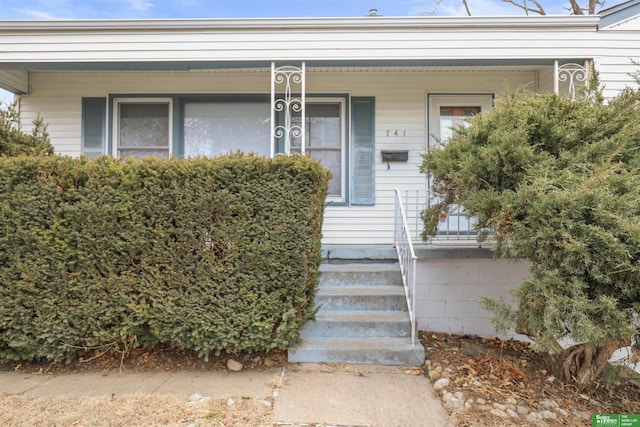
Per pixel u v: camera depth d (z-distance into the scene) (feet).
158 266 11.24
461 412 9.32
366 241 18.83
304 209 11.38
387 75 19.02
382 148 19.01
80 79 18.81
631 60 14.58
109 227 11.15
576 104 11.75
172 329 11.37
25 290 11.31
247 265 11.25
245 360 12.21
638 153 11.01
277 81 16.22
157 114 19.08
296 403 9.66
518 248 10.28
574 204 9.22
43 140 15.52
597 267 8.96
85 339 11.44
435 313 15.46
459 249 15.24
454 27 15.64
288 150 16.08
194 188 11.18
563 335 9.68
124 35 15.61
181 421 8.71
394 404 9.68
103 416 8.86
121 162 11.68
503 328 10.66
